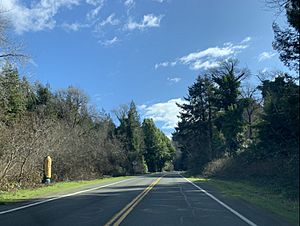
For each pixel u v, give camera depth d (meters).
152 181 43.97
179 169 152.38
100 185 35.78
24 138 33.84
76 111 76.88
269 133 32.47
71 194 24.80
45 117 48.47
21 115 38.84
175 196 23.06
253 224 12.43
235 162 47.31
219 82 60.88
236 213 15.24
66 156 47.88
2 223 12.69
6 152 30.88
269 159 34.50
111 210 16.30
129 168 95.00
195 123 78.81
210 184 36.19
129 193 25.53
